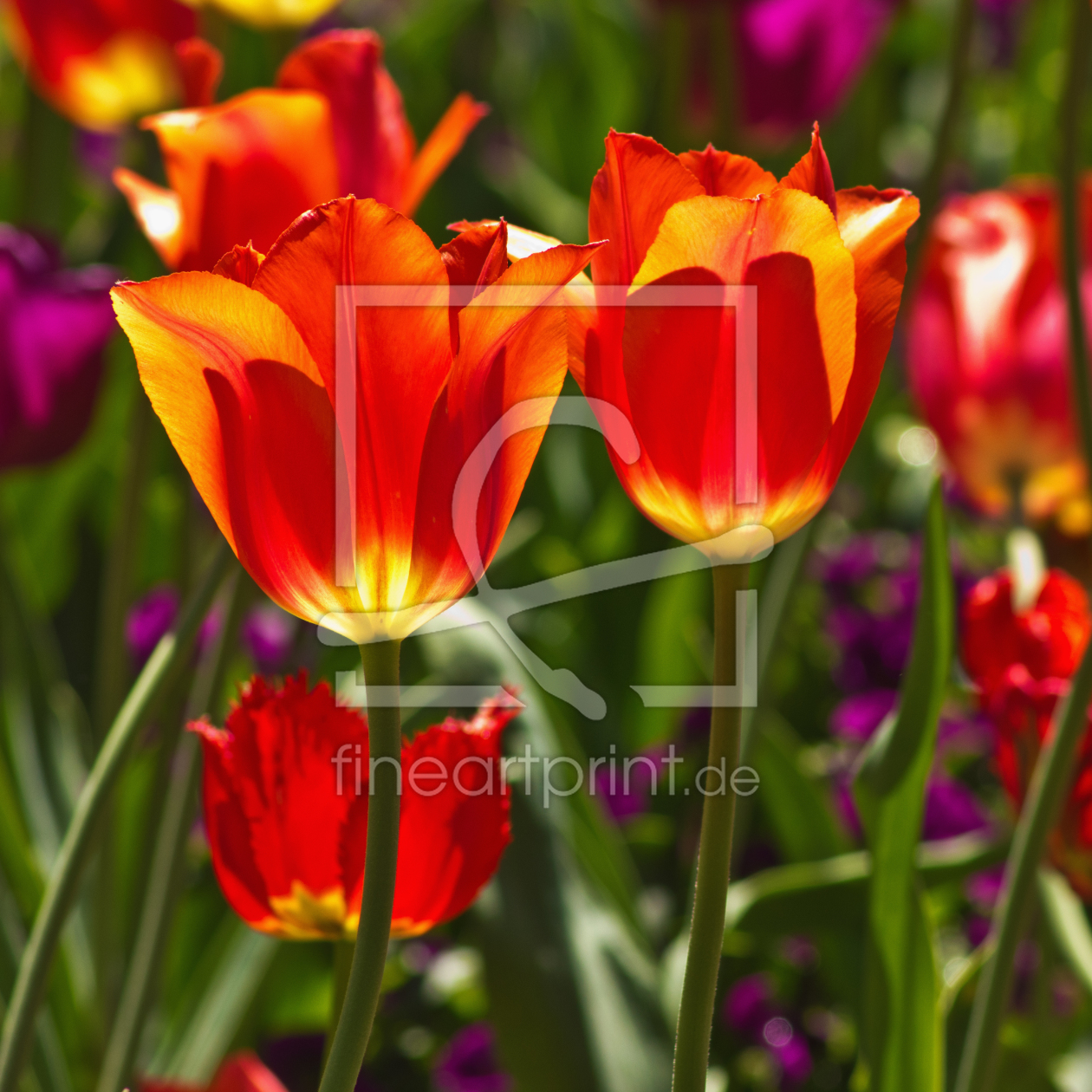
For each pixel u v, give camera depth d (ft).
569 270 2.41
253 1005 3.80
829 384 2.46
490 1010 3.22
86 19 5.01
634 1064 3.14
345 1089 2.43
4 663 4.48
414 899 2.63
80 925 4.44
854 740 5.18
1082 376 3.29
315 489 2.42
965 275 4.23
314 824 2.62
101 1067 3.87
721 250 2.43
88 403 3.92
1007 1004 2.86
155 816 3.91
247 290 2.38
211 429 2.42
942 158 4.19
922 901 2.97
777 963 4.65
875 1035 2.98
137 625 5.14
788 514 2.48
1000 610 2.99
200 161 2.84
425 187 2.96
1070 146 3.27
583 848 3.68
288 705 2.62
